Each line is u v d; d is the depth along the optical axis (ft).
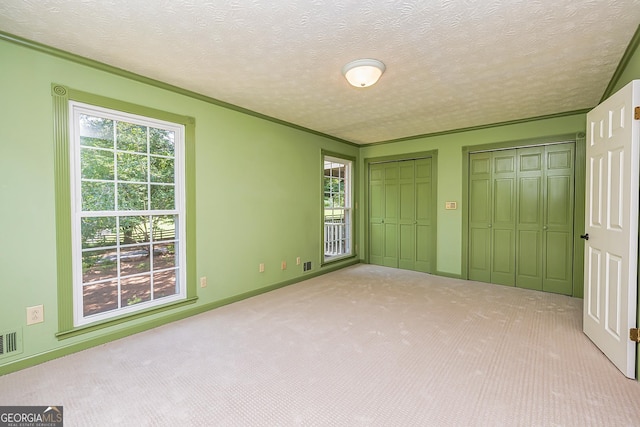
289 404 5.73
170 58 7.90
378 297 12.35
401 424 5.19
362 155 19.03
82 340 7.95
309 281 14.94
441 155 15.90
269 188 13.24
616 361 6.95
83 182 8.13
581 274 12.27
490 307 11.10
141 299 9.80
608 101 7.50
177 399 5.90
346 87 9.84
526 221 13.61
